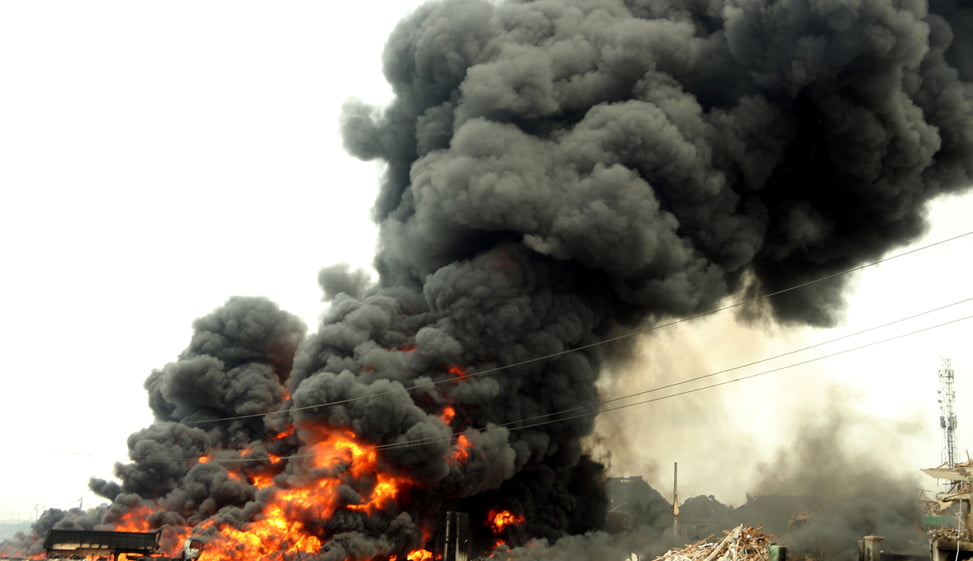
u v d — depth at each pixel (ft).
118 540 212.64
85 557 209.77
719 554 170.40
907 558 179.32
